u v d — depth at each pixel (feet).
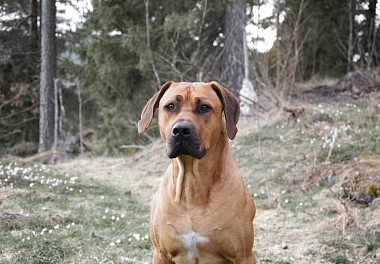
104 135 48.21
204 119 8.97
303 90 46.37
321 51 59.26
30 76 57.62
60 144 46.62
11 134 56.85
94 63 47.96
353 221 16.01
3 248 13.03
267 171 25.26
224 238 8.98
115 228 16.53
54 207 18.60
